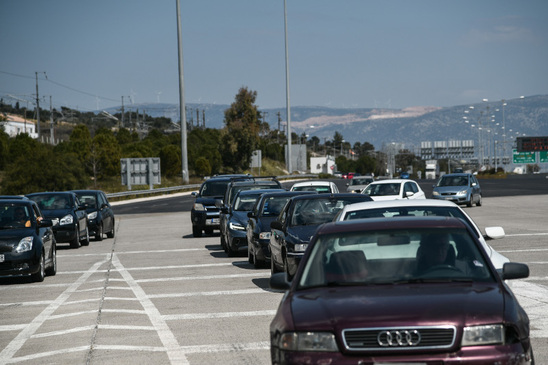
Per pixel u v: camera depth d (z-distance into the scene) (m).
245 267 33.47
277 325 11.50
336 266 12.70
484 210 69.94
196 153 199.88
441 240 13.05
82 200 52.34
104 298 25.67
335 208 27.80
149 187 141.88
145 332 19.48
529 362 11.09
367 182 84.06
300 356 10.84
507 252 35.09
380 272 12.43
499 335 10.69
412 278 12.25
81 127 189.12
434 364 10.44
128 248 45.41
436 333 10.59
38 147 111.69
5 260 30.00
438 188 76.06
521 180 174.00
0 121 173.25
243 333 18.89
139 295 26.19
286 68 166.00
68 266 36.94
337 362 10.60
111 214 54.88
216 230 56.66
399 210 18.84
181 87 122.75
